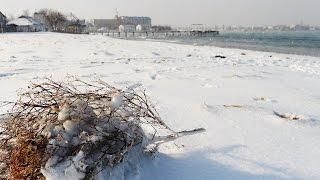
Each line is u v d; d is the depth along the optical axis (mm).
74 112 2607
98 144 2564
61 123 2545
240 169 3273
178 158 3461
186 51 22969
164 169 3178
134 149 2887
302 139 4129
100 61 13930
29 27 86688
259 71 11047
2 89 7289
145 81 8258
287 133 4344
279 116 5172
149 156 3152
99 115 2697
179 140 3969
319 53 23859
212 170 3221
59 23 106125
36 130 2549
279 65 13859
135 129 2906
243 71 10820
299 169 3307
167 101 6031
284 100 6410
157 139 3232
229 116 5090
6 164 2615
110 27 145750
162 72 10055
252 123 4742
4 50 20688
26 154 2416
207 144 3869
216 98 6363
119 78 8719
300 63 15070
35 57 15820
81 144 2482
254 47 32656
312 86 8180
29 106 2914
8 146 2674
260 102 6148
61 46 25656
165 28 143500
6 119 3230
